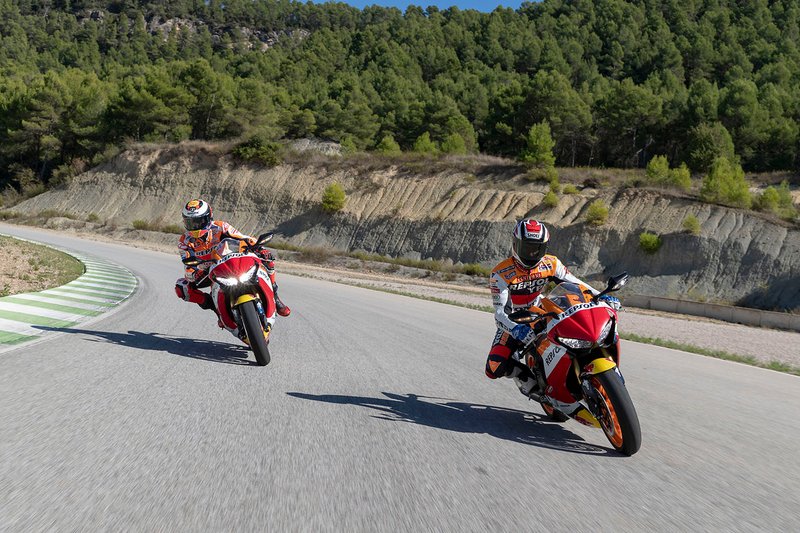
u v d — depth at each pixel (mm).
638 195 47062
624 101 81250
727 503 3715
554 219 47938
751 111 77375
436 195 55469
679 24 181625
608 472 4223
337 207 57125
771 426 5992
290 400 5711
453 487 3713
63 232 54719
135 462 3857
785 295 36938
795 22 181875
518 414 5926
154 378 6320
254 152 65312
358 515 3205
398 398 6152
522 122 82938
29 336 8641
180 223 61875
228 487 3512
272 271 8078
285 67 153250
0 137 81375
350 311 15047
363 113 94875
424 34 197375
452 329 12984
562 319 4922
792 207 46938
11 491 3324
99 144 76875
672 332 19609
